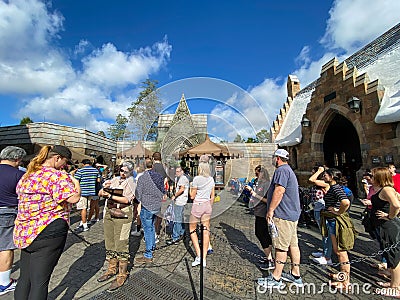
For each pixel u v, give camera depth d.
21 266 2.09
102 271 3.33
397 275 2.66
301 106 15.36
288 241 2.86
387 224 2.72
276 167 2.94
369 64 10.01
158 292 2.78
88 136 12.46
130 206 3.04
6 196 2.79
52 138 11.09
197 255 3.51
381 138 7.14
